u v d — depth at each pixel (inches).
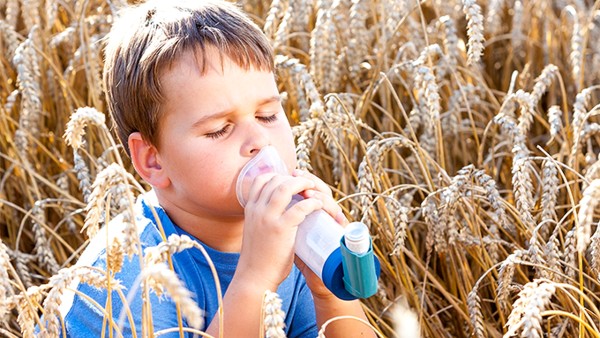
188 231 84.1
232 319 74.0
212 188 77.5
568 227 111.7
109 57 85.8
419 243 124.9
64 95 139.9
